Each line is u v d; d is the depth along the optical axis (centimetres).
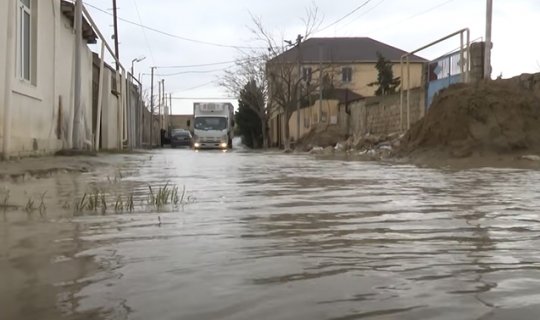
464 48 2077
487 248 405
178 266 348
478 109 1711
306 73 5194
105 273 330
